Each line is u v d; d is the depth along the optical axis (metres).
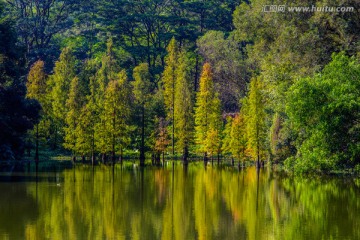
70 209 40.16
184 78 102.38
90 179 59.09
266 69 71.19
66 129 89.44
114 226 34.78
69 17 149.62
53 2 145.12
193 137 95.50
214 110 92.19
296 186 53.59
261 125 75.62
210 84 92.94
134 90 102.19
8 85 76.25
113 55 125.75
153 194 48.12
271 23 69.50
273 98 66.88
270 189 51.72
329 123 39.59
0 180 56.56
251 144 76.06
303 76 57.69
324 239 31.39
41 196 45.75
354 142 40.16
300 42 59.72
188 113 94.94
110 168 75.69
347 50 57.69
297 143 53.56
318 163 40.78
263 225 35.25
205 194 48.47
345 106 38.72
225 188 52.56
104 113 87.44
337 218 36.97
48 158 92.81
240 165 85.12
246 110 87.25
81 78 103.69
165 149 93.12
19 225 34.59
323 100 40.25
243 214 38.88
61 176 61.75
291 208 41.06
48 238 31.55
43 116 92.06
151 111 98.69
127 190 50.38
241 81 109.00
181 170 73.38
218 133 91.12
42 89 94.19
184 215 38.53
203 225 35.28
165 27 145.88
